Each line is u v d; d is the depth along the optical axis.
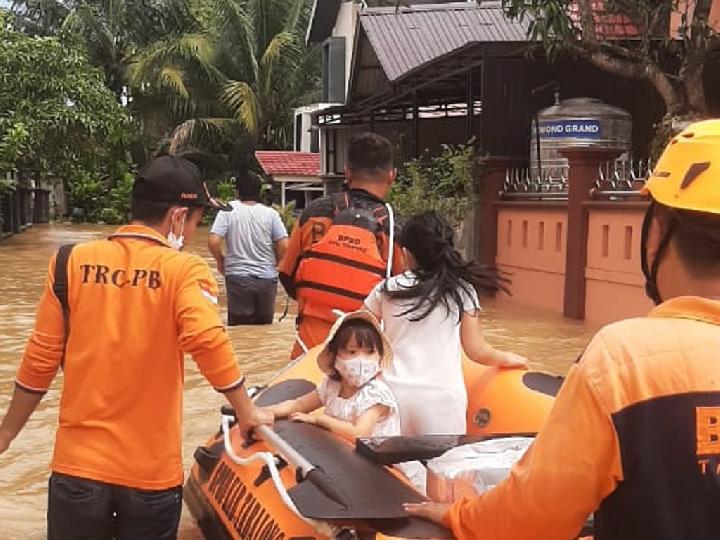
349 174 5.17
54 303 3.28
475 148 15.46
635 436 1.85
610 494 1.92
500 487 2.09
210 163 37.78
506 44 14.77
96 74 26.52
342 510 3.00
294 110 36.00
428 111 21.53
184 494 4.81
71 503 3.21
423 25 20.69
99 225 36.22
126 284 3.25
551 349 9.30
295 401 4.23
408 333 4.25
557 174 13.54
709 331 1.89
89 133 25.27
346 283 4.93
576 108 13.74
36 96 24.94
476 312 4.38
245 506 3.92
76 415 3.25
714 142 1.93
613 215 10.71
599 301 11.07
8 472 5.64
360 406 4.00
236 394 3.30
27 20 39.62
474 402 4.66
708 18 11.98
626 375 1.87
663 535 1.85
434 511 2.46
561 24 11.53
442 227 4.32
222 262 9.84
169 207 3.37
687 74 11.65
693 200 1.90
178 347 3.27
